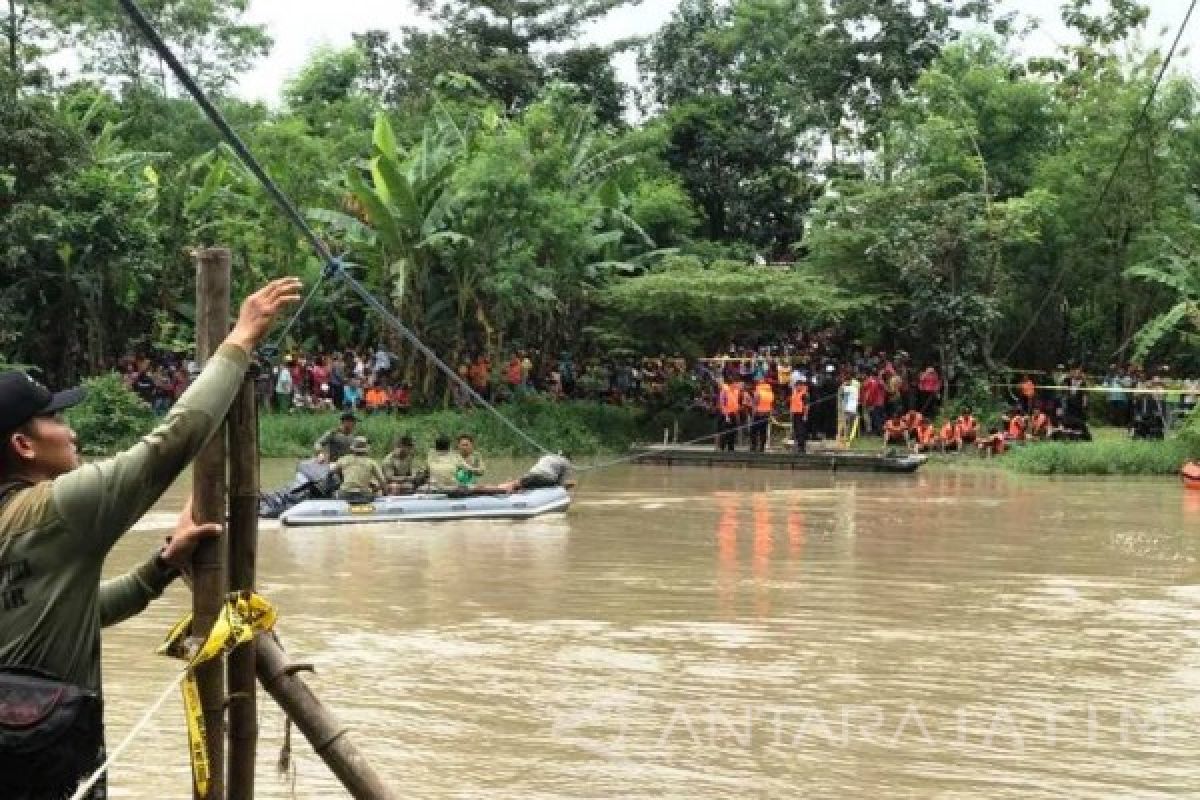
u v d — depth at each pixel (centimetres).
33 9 3622
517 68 4578
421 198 3334
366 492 1862
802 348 3816
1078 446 3042
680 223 4234
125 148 3944
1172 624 1180
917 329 3653
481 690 912
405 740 793
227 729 445
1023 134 4203
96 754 368
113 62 4216
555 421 3431
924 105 4159
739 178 4812
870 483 2708
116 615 429
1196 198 3981
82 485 367
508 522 1894
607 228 4000
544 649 1044
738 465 3125
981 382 3522
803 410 3170
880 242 3606
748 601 1271
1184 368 4047
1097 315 4122
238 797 444
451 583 1348
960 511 2144
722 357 3591
